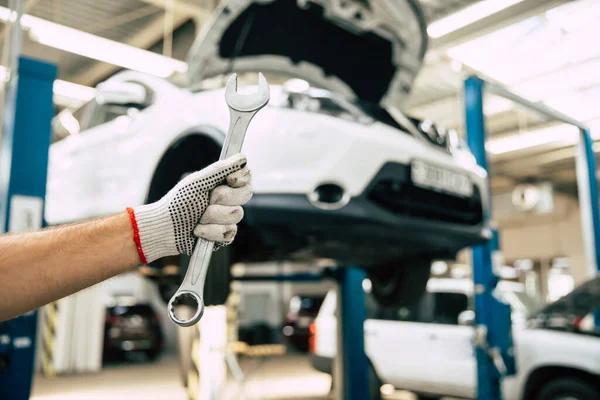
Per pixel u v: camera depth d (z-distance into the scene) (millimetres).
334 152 1893
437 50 6141
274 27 2459
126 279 9945
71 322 7473
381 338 4609
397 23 2449
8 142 1859
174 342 10180
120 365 8344
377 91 2904
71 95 7070
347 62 2783
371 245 2148
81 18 6078
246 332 8789
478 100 2939
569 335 3477
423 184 2066
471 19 5574
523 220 13711
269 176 1863
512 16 5336
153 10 5992
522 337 3629
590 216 4348
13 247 693
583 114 8133
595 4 5137
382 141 1995
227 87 771
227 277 1825
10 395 1739
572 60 6289
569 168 12016
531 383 3580
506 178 12656
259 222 1864
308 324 9383
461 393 4035
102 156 2650
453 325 4188
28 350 1790
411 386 4367
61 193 2936
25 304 690
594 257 4324
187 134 2141
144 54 5934
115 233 707
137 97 2432
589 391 3260
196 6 5980
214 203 736
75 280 701
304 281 2719
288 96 2004
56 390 6039
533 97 7445
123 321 8570
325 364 4457
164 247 735
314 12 2398
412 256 2479
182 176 2289
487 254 2635
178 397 5633
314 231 1904
